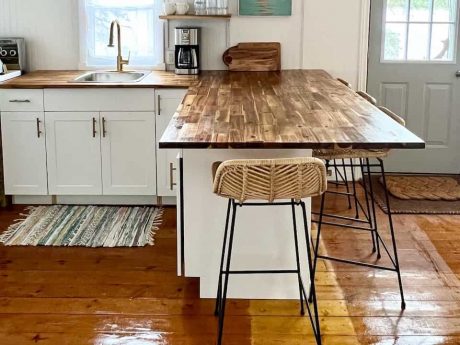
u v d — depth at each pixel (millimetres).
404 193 4824
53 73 4871
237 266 3027
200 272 3061
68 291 3213
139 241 3906
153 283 3309
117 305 3059
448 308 3027
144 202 4598
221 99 3523
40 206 4543
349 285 3271
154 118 4367
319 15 4938
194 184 2938
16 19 4965
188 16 4695
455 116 5281
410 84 5219
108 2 4973
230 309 2998
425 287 3254
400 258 3621
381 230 4059
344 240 3898
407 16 5102
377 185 5066
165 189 4488
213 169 2668
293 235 2990
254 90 3863
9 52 4824
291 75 4625
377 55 5156
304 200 2951
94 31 5031
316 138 2551
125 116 4367
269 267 3029
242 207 2953
